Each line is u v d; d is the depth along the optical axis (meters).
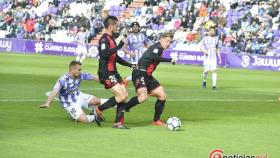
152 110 36.12
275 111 37.62
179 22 103.50
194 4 104.62
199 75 71.44
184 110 36.88
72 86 30.08
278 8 98.50
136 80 29.69
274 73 80.69
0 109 34.12
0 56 93.56
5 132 26.30
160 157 21.72
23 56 96.31
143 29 102.75
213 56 53.88
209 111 36.69
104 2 115.12
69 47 102.88
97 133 26.75
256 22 95.88
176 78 65.56
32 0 119.50
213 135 27.06
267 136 27.22
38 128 27.73
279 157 22.39
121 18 110.00
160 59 29.50
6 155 21.27
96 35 107.94
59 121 30.20
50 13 117.00
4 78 56.53
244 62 88.00
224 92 50.75
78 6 115.25
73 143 24.00
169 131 27.95
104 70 28.89
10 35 116.19
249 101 43.34
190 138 26.03
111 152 22.38
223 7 102.38
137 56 60.38
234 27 97.31
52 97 29.78
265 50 91.38
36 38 112.88
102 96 44.22
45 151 22.22
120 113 28.64
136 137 25.92
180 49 97.19
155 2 109.19
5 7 120.75
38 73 64.50
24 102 37.81
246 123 31.55
